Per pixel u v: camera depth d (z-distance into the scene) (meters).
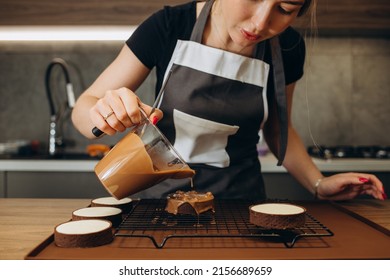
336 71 2.52
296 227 0.81
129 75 1.15
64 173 2.04
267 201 1.11
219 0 1.13
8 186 2.04
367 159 2.08
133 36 1.16
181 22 1.17
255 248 0.74
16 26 2.12
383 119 2.54
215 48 1.15
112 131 0.86
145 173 0.81
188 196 0.95
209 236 0.74
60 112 2.56
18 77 2.54
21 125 2.56
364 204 1.14
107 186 0.82
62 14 2.11
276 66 1.18
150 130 0.83
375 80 2.53
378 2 2.15
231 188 1.21
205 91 1.16
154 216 0.93
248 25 0.88
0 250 0.74
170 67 1.16
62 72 2.55
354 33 2.36
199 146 1.21
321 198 1.23
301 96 2.53
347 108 2.54
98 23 2.11
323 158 2.11
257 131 1.27
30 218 0.96
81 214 0.87
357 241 0.79
